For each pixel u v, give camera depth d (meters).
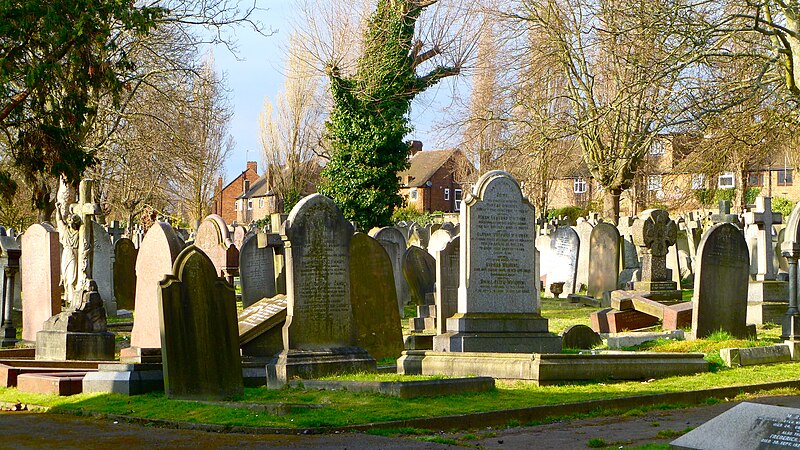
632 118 39.31
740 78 29.77
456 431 11.56
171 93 38.34
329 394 13.29
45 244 21.98
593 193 72.44
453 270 21.36
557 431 11.44
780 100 30.83
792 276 18.50
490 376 14.75
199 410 12.47
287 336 14.91
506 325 17.56
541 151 36.56
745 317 19.52
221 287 13.77
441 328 21.11
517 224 17.97
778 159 71.69
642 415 12.69
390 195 49.16
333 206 15.47
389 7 47.84
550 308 29.48
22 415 13.35
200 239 26.05
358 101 48.31
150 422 12.24
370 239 18.31
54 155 25.73
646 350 17.92
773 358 17.11
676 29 27.28
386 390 13.02
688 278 35.69
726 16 27.97
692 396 13.95
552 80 40.72
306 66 64.06
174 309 13.40
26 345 21.67
